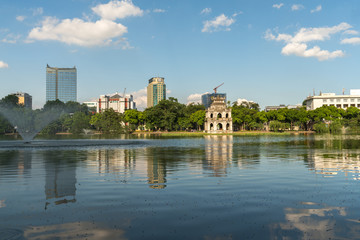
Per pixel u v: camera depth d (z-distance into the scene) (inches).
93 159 1202.6
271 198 546.9
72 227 400.5
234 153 1478.8
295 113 6540.4
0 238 362.3
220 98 6550.2
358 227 402.3
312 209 480.4
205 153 1487.5
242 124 7337.6
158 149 1780.3
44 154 1433.3
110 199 540.7
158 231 386.6
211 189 621.6
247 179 736.3
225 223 416.2
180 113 7096.5
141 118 7086.6
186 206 495.8
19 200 536.1
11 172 855.7
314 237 367.9
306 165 997.2
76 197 557.0
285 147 1892.2
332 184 673.6
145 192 595.2
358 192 595.2
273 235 374.0
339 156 1289.4
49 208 486.3
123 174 815.7
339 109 6786.4
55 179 740.0
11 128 5428.2
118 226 404.2
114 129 5974.4
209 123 6284.5
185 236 370.3
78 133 5920.3
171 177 765.9
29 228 397.4
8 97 5447.8
